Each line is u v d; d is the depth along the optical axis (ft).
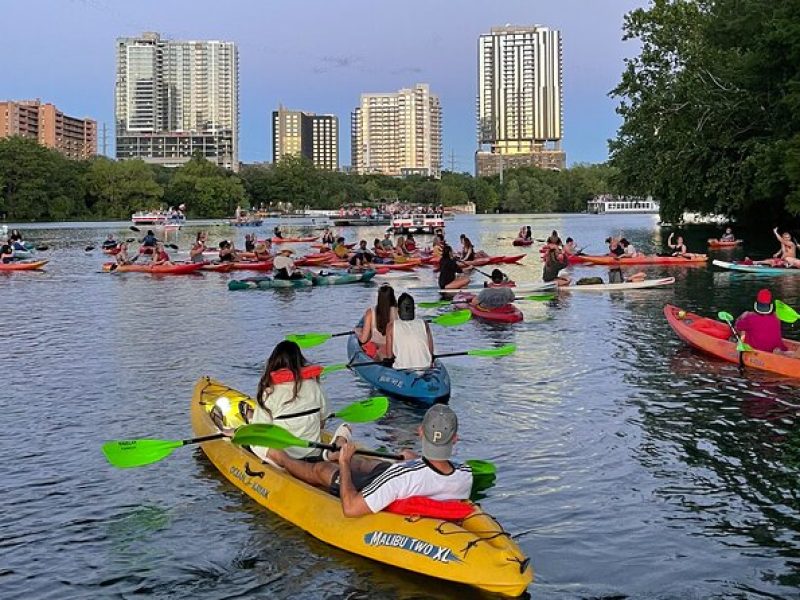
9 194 360.48
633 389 40.73
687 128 151.74
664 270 108.37
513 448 31.53
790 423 34.35
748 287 85.30
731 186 147.02
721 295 79.00
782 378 42.55
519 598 19.93
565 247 121.80
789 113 137.08
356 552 21.68
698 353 49.65
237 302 79.46
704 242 171.12
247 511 25.20
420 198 516.73
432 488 21.20
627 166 177.78
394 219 259.60
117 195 392.47
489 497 26.50
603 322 62.95
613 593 20.26
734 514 24.98
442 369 39.96
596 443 32.01
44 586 20.98
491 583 19.25
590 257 118.42
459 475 21.35
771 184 130.93
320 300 80.94
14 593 20.63
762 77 137.90
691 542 23.07
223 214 433.89
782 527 23.99
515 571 19.16
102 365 48.06
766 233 182.91
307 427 25.57
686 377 43.09
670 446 31.53
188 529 24.00
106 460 30.35
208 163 449.06
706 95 148.66
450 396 39.75
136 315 70.54
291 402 25.39
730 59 144.46
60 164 384.68
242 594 20.31
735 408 36.81
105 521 24.82
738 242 151.74
